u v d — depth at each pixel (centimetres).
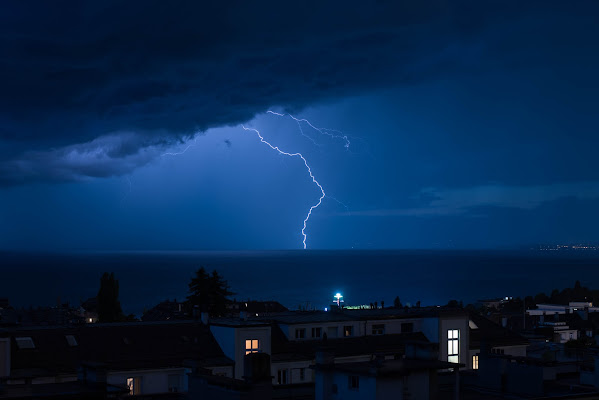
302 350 5938
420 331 6600
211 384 2794
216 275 9756
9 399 2541
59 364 4969
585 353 5394
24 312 14325
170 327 5803
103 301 11781
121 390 2952
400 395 3036
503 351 6856
